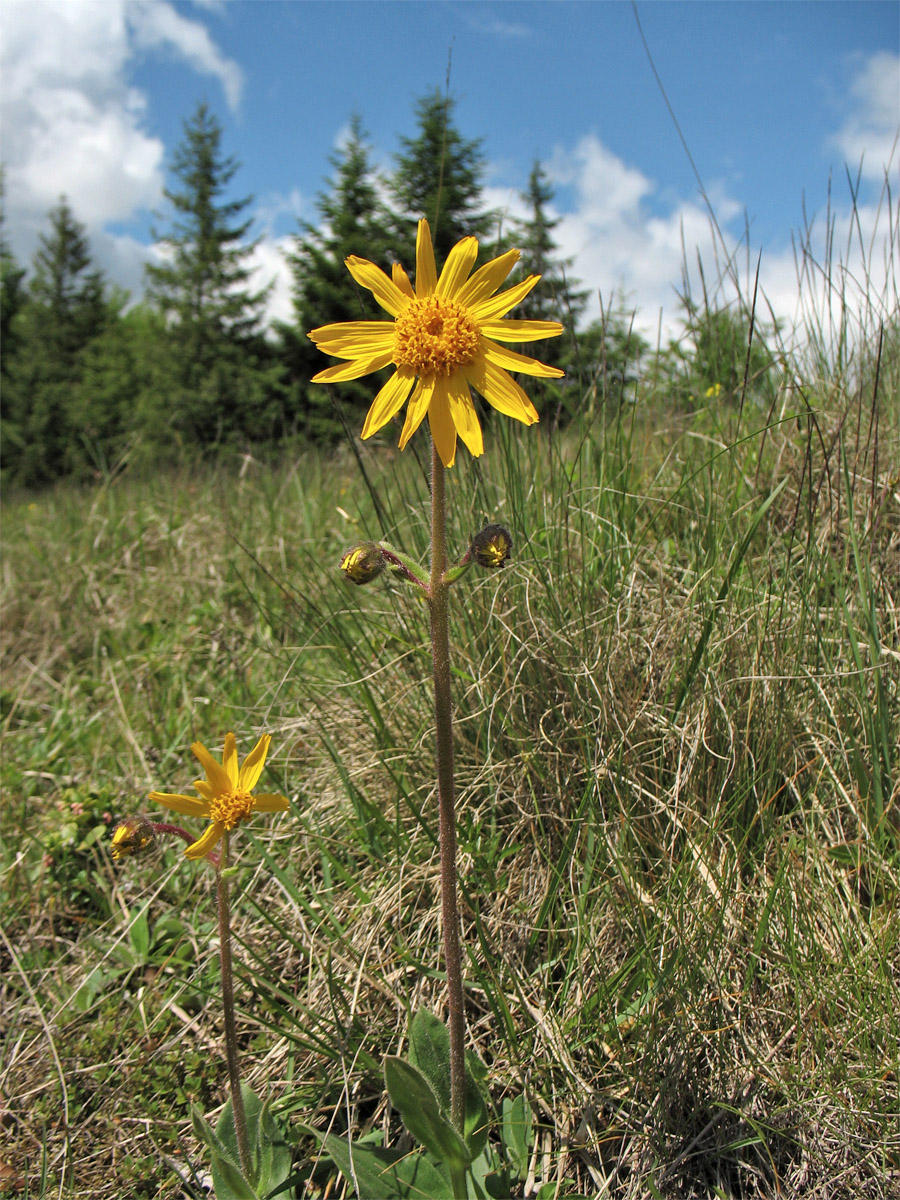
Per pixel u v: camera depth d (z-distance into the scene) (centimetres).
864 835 36
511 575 43
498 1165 28
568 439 60
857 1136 28
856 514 47
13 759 56
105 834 44
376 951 35
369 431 24
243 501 93
